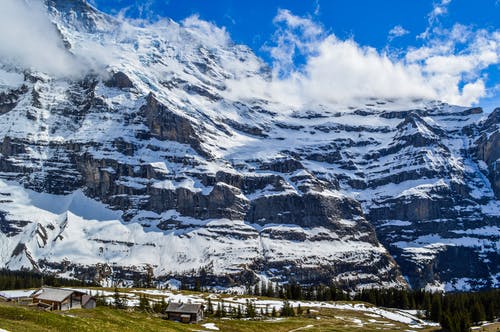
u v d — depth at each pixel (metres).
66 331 114.06
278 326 199.88
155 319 164.00
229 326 185.25
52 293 169.62
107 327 124.00
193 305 198.50
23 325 110.19
